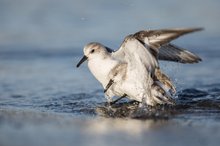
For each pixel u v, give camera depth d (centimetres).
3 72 1838
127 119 1177
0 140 973
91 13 2466
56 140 976
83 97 1453
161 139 984
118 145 947
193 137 995
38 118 1170
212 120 1139
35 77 1752
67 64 1947
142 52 1230
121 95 1325
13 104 1362
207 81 1617
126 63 1278
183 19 2372
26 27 2361
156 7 2509
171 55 1347
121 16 2428
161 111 1241
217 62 1891
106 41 2172
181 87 1529
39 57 2058
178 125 1098
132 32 2255
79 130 1056
